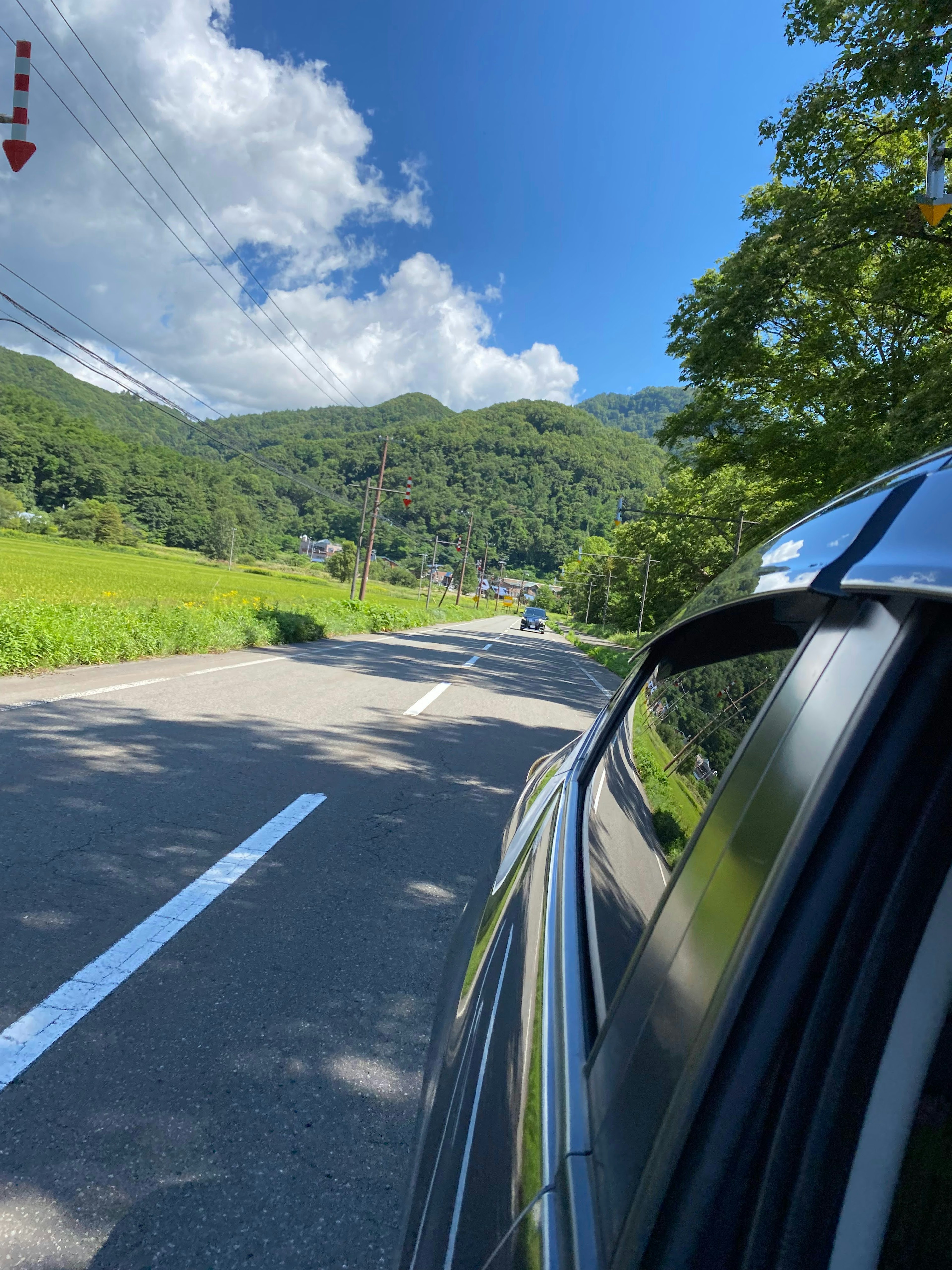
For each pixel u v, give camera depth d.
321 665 14.94
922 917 0.55
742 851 0.65
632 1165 0.60
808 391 18.33
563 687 18.70
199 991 2.85
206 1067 2.40
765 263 15.75
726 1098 0.53
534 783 2.56
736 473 29.14
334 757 7.06
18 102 6.25
